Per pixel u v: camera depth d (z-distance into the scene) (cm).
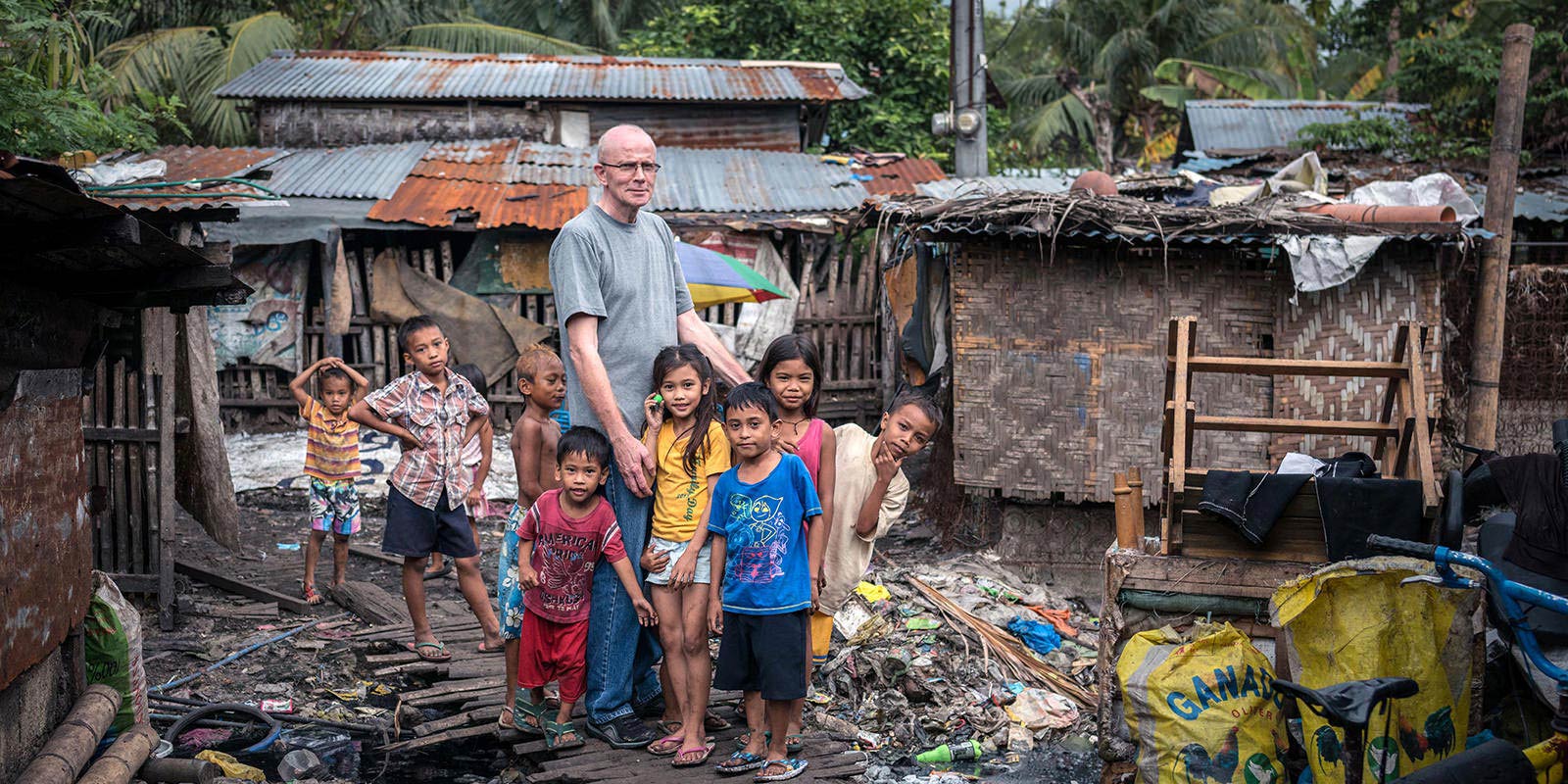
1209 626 407
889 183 1256
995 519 753
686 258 804
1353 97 1947
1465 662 382
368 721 495
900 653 540
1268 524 395
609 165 433
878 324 1121
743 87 1384
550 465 514
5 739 345
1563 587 372
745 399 404
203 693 520
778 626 402
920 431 450
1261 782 380
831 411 1116
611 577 436
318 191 1116
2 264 329
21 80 787
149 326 596
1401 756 375
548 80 1373
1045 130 2208
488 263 1120
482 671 526
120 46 1513
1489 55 1244
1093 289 719
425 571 724
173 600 609
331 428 650
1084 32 2344
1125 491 458
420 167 1195
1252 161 1334
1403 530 387
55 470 381
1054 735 494
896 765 464
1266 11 2294
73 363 399
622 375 442
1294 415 713
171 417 599
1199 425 426
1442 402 759
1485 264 746
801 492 411
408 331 548
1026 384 724
